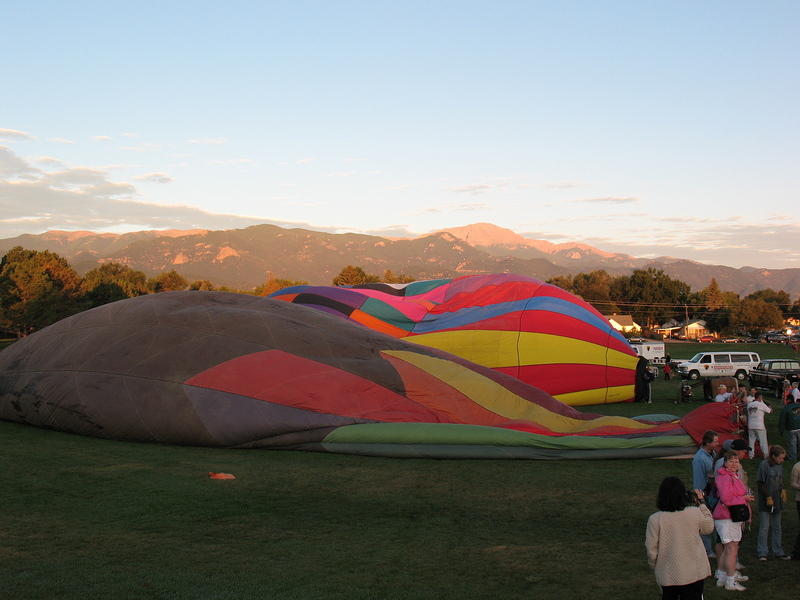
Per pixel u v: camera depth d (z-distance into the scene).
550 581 8.02
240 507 11.17
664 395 32.66
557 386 26.31
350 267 118.81
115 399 16.70
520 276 30.50
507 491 12.66
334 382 17.17
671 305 145.50
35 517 10.23
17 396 18.17
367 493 12.36
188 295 21.09
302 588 7.61
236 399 16.45
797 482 9.27
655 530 6.37
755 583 8.31
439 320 28.95
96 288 85.25
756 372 35.59
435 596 7.48
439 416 17.28
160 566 8.23
